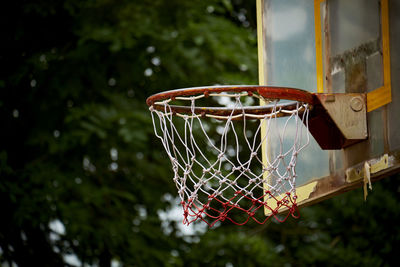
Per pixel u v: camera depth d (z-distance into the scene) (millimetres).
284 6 8820
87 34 13922
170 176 14883
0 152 13570
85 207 14141
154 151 14789
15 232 14008
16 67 14062
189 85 14891
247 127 16109
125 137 13383
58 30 14656
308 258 15875
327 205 16312
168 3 14375
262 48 9188
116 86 14930
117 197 14984
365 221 15852
